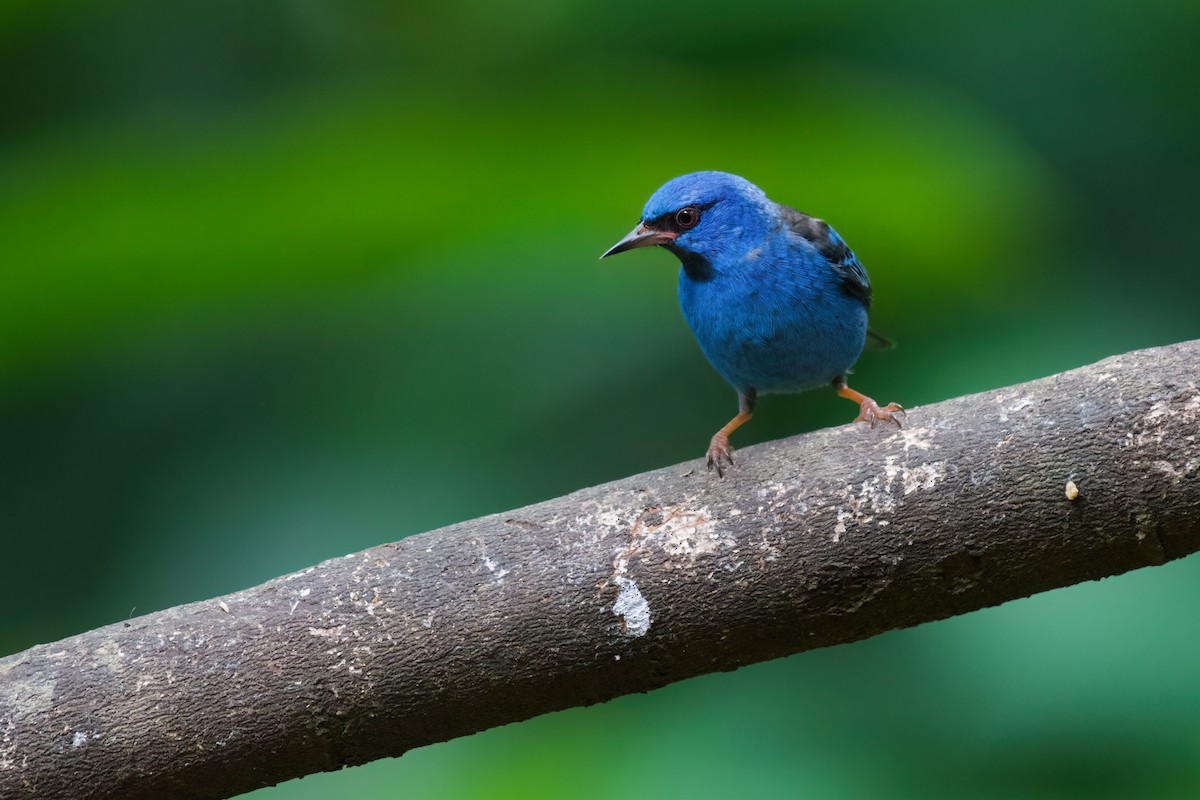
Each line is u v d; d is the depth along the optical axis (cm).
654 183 1083
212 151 1080
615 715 1060
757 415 1262
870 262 1124
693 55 1352
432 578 733
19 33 1438
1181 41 1372
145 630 740
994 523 703
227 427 1270
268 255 1077
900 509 712
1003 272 1137
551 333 1237
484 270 1100
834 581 716
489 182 1077
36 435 1291
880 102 1182
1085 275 1291
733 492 738
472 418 1225
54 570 1279
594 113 1132
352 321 1226
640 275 1200
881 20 1366
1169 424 690
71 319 1106
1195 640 977
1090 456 695
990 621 1027
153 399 1280
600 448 1233
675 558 723
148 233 1038
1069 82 1396
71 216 1030
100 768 715
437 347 1244
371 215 1064
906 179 1077
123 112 1504
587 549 733
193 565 1221
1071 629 1002
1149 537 694
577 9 1345
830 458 737
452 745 1054
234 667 721
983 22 1380
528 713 745
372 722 727
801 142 1105
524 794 1013
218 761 723
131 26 1487
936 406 751
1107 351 1177
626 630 721
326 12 1477
